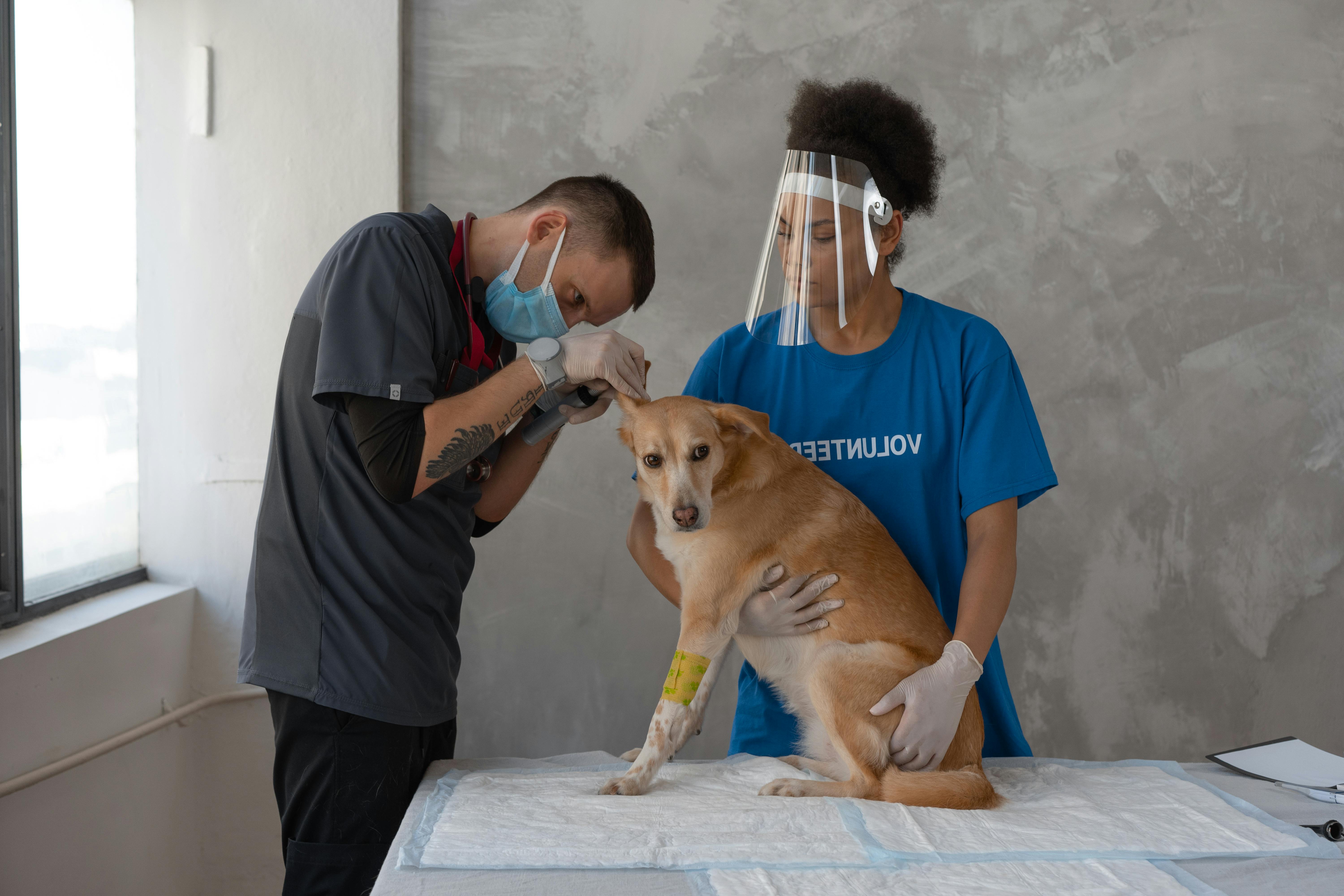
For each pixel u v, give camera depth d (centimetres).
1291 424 293
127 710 218
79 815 198
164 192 250
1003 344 156
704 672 152
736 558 158
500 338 155
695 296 287
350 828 129
